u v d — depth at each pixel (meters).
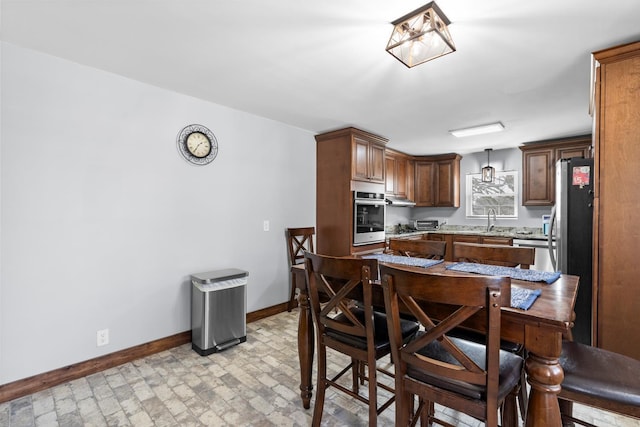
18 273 1.98
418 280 1.13
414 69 2.25
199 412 1.83
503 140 4.45
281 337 2.94
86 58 2.13
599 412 1.80
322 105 3.04
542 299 1.30
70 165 2.18
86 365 2.24
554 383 1.10
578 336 2.39
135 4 1.56
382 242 4.31
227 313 2.71
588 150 4.11
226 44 1.94
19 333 1.98
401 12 1.60
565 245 2.45
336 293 1.59
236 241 3.21
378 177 4.23
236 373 2.27
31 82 2.02
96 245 2.30
